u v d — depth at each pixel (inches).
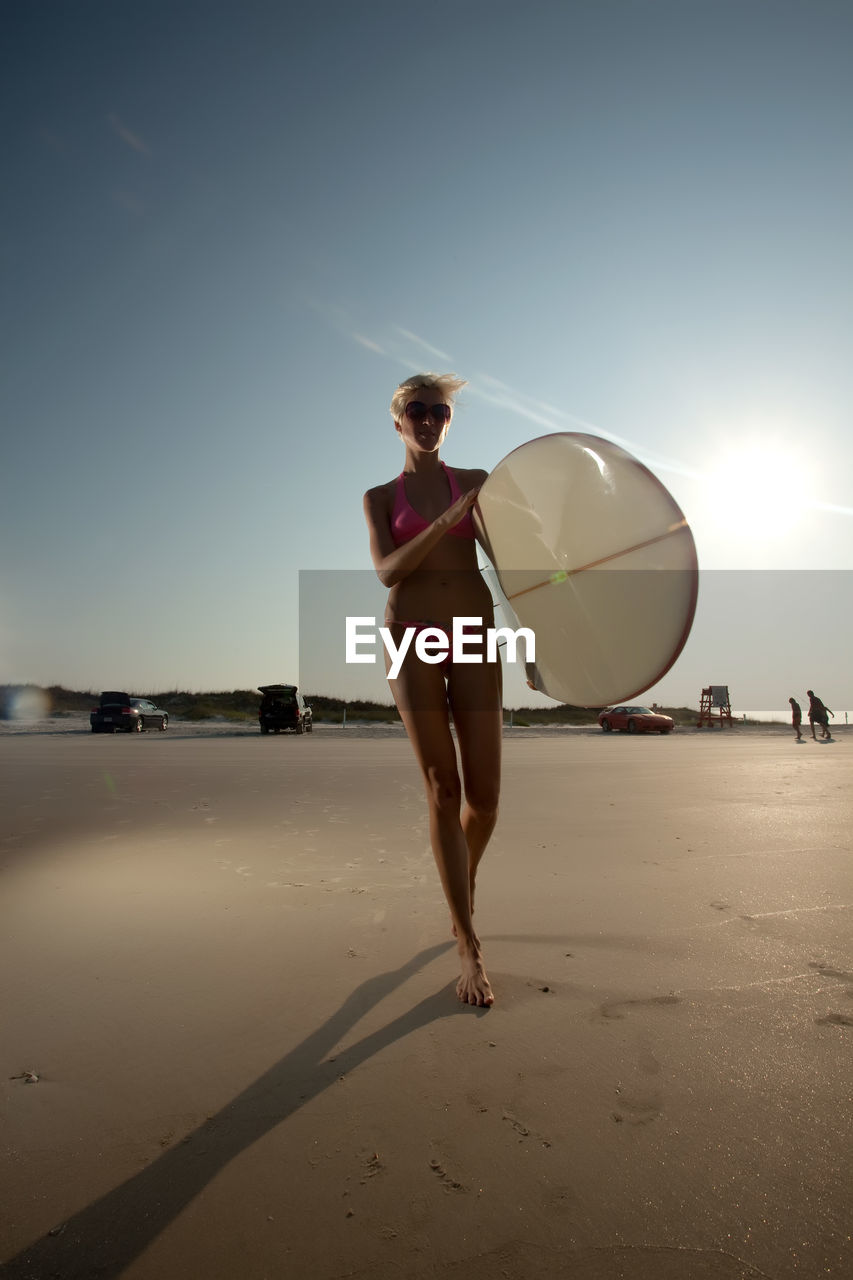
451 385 100.9
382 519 100.0
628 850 162.2
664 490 81.2
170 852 163.9
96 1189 50.5
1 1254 44.6
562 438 91.0
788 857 154.4
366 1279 42.6
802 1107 59.3
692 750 604.1
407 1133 56.6
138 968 92.5
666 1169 51.7
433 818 89.4
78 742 713.6
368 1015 78.3
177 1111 60.1
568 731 1106.7
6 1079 65.4
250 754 526.0
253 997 83.3
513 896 123.3
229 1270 43.4
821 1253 43.9
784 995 81.7
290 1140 55.9
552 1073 65.4
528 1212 47.8
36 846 171.0
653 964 91.7
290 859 156.5
